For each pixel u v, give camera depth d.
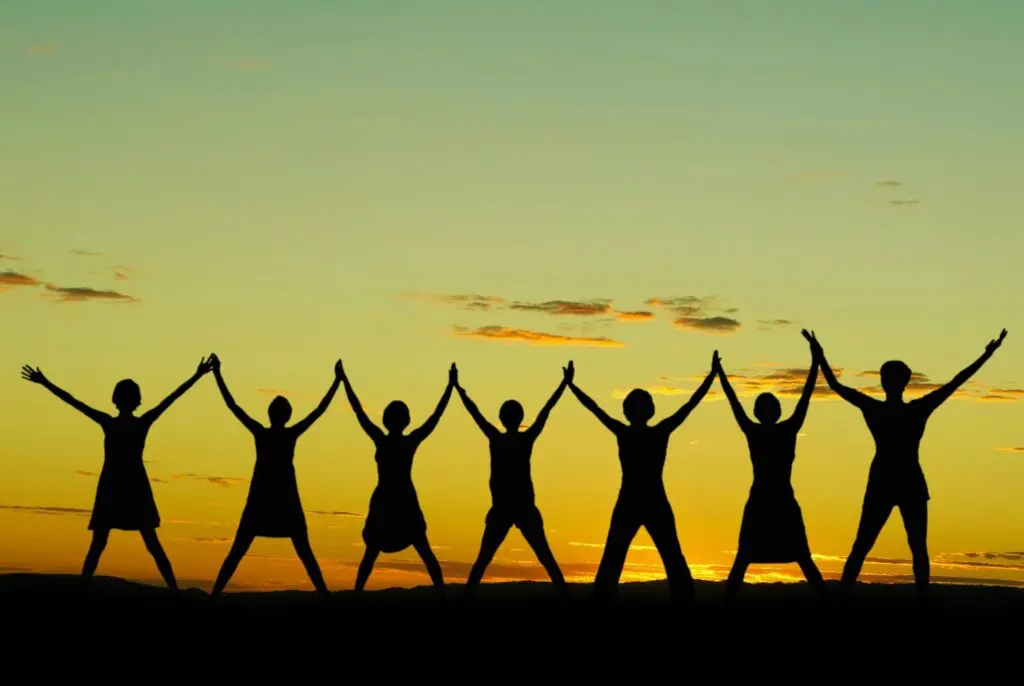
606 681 12.59
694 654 13.42
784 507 15.70
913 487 15.60
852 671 12.72
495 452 16.61
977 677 12.46
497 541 16.42
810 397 15.95
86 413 16.70
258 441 16.64
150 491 16.78
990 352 15.73
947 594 18.11
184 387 16.94
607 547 15.99
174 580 16.75
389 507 16.44
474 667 13.05
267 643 13.89
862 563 15.73
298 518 16.55
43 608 15.17
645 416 16.27
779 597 17.64
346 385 16.89
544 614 15.60
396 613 15.62
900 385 15.89
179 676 12.74
